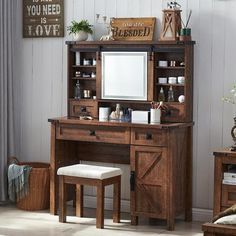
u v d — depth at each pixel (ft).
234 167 21.44
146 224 21.99
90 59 23.54
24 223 21.86
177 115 22.13
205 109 22.35
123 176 23.48
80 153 23.84
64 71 24.29
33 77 24.76
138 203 21.68
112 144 23.36
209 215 22.36
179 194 21.93
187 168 22.35
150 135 21.39
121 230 21.29
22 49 24.88
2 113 23.99
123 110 23.00
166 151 21.22
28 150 24.95
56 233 20.85
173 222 21.36
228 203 20.59
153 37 22.70
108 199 23.72
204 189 22.45
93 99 23.27
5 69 24.08
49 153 24.66
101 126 22.04
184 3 22.44
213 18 22.12
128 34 22.85
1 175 23.90
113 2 23.38
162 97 22.43
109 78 22.99
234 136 21.03
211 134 22.31
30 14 24.64
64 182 21.84
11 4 24.35
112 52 22.88
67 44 23.39
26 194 23.22
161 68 22.47
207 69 22.26
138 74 22.58
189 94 22.09
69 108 23.61
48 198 23.48
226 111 22.12
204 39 22.25
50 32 24.34
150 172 21.49
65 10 24.14
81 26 23.22
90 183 21.44
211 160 22.34
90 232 20.99
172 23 22.07
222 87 22.12
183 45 21.86
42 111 24.68
